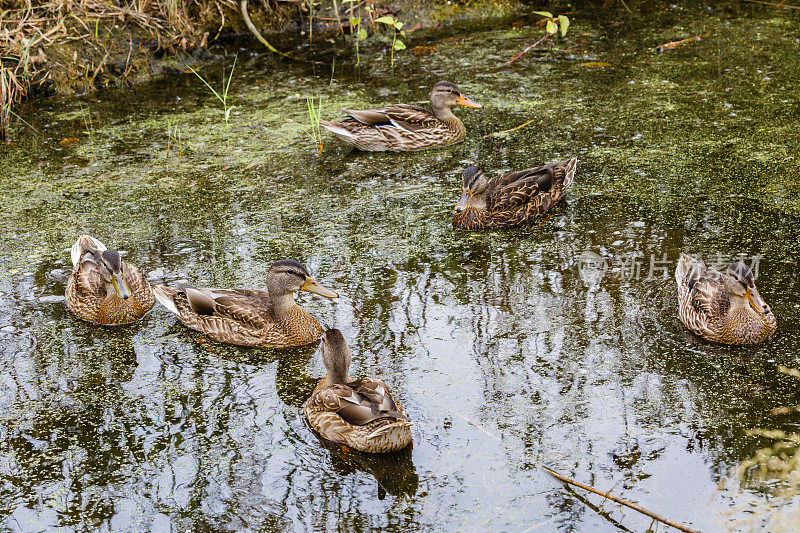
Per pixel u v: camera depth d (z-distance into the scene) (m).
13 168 10.09
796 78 11.67
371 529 4.93
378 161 10.22
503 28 14.37
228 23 13.91
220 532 4.95
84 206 9.17
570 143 10.27
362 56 13.43
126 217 8.92
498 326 6.88
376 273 7.77
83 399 6.22
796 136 10.05
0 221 8.87
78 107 11.90
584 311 7.03
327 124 10.26
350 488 5.29
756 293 6.23
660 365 6.32
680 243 7.98
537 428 5.71
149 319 7.40
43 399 6.23
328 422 5.70
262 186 9.59
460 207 8.35
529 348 6.57
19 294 7.64
